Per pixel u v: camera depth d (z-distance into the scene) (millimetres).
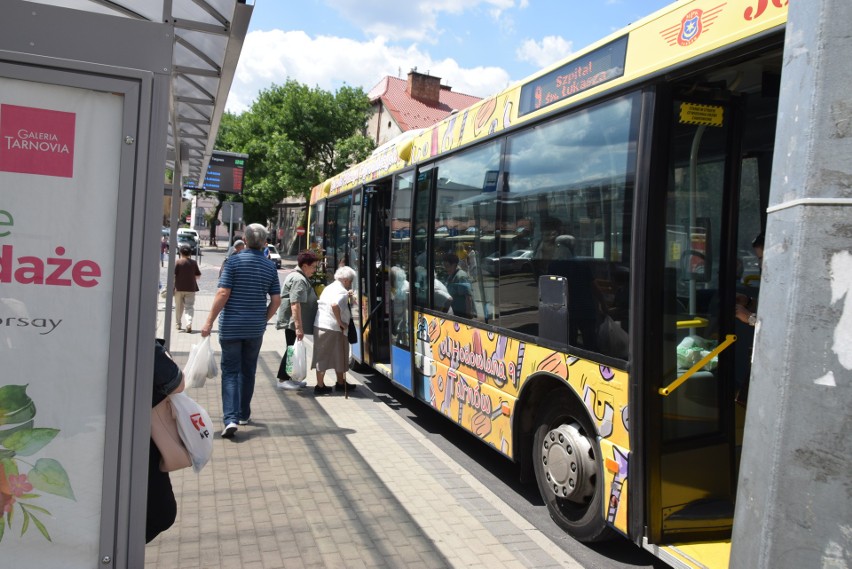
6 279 2309
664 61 3668
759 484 1972
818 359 1853
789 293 1916
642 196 3734
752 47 3178
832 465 1818
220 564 3881
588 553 4363
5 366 2318
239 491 5062
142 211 2398
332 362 8523
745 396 4176
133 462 2434
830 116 1866
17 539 2354
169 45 2414
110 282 2393
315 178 40969
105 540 2402
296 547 4141
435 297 6875
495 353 5418
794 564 1871
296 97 40531
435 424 7656
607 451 3959
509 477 5902
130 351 2400
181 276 14453
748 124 4336
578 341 4293
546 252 4715
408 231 7840
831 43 1875
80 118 2359
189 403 3105
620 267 3908
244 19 4535
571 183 4457
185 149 9664
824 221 1860
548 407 4727
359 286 10047
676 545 3646
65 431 2369
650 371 3688
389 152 8992
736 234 3928
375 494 5121
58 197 2344
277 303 6859
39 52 2307
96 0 3965
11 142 2303
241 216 18797
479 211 5867
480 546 4289
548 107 4816
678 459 3752
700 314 3844
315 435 6676
